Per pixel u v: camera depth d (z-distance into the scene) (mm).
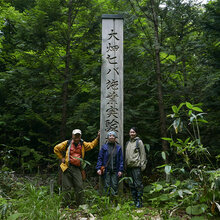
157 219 2590
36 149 7277
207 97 5496
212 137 5348
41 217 2459
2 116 6797
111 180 3566
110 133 3775
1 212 2475
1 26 7656
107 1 6574
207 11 5578
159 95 4973
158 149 5961
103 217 2520
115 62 4559
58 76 5484
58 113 5652
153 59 5461
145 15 5297
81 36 5535
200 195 2514
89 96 6035
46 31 4918
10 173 4355
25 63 5160
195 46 5289
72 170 3477
